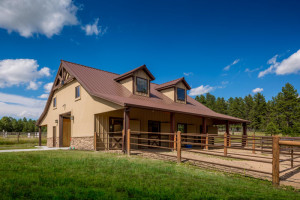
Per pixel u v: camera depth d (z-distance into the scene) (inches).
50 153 366.0
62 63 656.4
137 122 575.5
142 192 153.7
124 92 571.2
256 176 247.4
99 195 142.4
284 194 171.9
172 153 421.4
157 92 719.7
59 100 689.6
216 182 199.5
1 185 156.0
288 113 1462.8
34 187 154.6
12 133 1201.4
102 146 506.0
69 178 181.9
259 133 2027.6
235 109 2378.2
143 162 289.0
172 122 519.5
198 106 807.1
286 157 468.4
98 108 490.0
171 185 178.2
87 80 558.9
